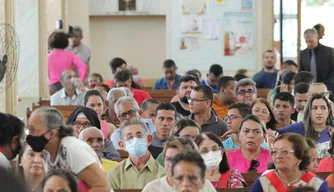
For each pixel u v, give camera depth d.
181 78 13.49
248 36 26.45
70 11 26.64
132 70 22.30
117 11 27.14
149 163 8.90
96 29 27.75
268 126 11.91
